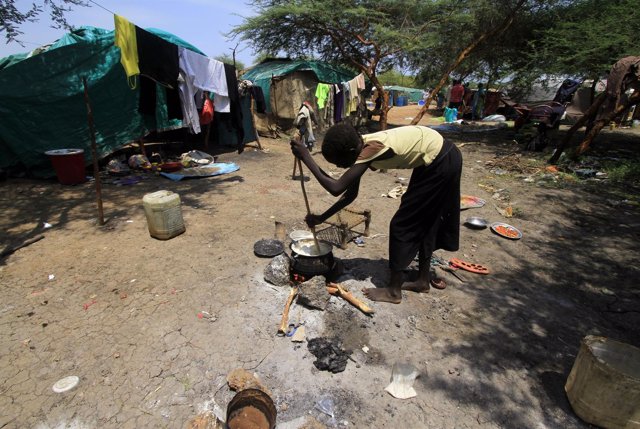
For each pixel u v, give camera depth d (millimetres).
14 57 6203
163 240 4172
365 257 3926
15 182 6133
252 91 9945
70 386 2232
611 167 8000
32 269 3531
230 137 10125
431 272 3695
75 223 4613
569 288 3545
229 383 2260
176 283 3330
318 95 12008
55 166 6008
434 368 2494
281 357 2525
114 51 6828
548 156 9375
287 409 2156
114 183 6297
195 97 7973
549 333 2893
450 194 2855
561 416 2170
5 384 2254
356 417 2125
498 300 3301
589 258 4141
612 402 1975
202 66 7066
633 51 8070
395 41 12102
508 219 5266
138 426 2027
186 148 9344
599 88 12438
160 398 2191
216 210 5195
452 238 3125
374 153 2488
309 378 2369
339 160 2461
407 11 12547
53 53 6230
